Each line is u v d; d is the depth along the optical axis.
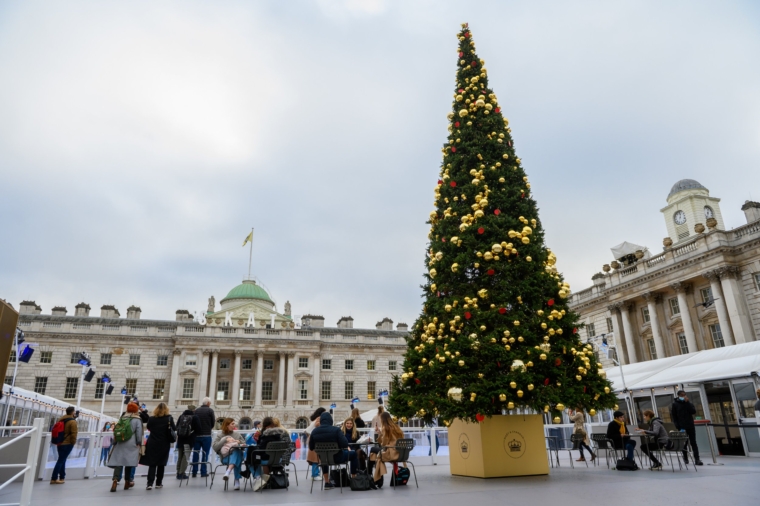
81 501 9.90
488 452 12.72
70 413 14.54
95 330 62.69
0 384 8.76
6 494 11.27
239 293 81.44
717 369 20.81
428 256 15.43
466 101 16.31
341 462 11.66
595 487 10.20
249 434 14.80
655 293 43.88
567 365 12.85
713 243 38.81
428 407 12.40
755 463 15.01
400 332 73.81
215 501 9.77
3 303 8.84
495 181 14.84
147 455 12.45
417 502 9.04
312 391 66.75
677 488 9.74
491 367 12.06
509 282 13.27
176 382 62.41
